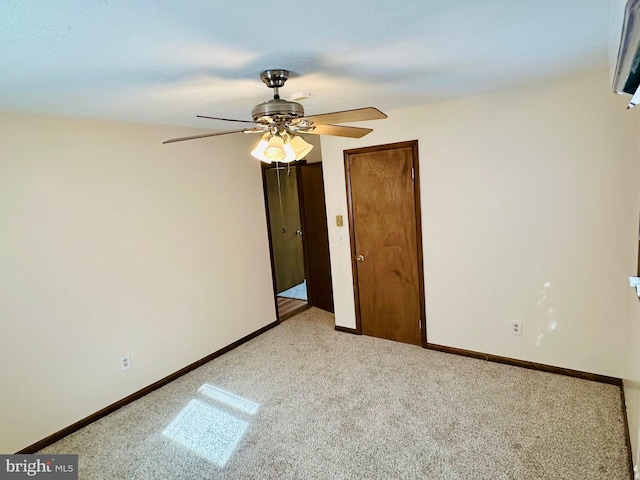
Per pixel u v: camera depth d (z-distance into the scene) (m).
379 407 2.72
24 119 2.45
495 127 2.95
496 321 3.20
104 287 2.88
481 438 2.33
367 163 3.65
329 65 1.88
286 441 2.43
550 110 2.72
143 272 3.14
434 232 3.38
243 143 4.03
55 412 2.62
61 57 1.53
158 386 3.24
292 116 1.87
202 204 3.61
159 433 2.61
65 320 2.66
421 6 1.30
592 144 2.61
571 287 2.83
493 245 3.11
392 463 2.18
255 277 4.21
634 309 2.14
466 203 3.17
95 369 2.84
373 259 3.81
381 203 3.64
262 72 1.91
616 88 1.17
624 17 0.77
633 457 1.97
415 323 3.67
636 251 2.26
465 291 3.31
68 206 2.66
